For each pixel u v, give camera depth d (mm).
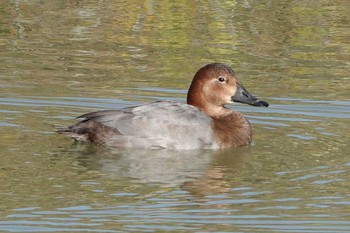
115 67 18703
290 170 13328
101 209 11648
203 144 14500
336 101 16906
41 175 12906
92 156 13969
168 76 18188
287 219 11414
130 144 14430
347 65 19172
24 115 15672
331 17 22062
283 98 17078
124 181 12820
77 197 12070
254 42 20453
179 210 11688
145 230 10984
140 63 19031
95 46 20125
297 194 12297
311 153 14172
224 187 12609
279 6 22875
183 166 13625
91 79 17891
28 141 14461
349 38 20781
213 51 19828
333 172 13211
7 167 13180
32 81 17578
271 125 15695
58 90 17062
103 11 22250
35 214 11391
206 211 11672
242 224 11258
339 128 15477
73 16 21906
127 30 21078
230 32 21031
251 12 22328
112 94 16953
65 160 13680
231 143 14617
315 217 11484
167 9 22391
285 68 18906
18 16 21844
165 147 14422
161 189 12508
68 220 11227
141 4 22703
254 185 12703
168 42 20391
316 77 18375
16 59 19078
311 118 16031
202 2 22891
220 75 15148
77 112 15953
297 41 20609
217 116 15141
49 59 19125
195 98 15281
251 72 18594
